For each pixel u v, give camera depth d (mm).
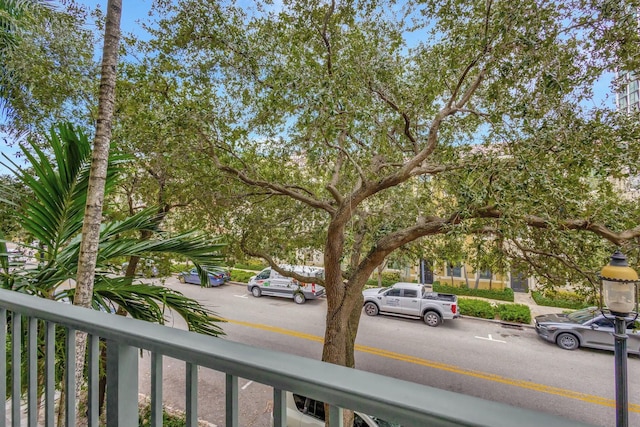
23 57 4227
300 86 3414
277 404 614
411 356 7621
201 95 4559
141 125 4227
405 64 4812
